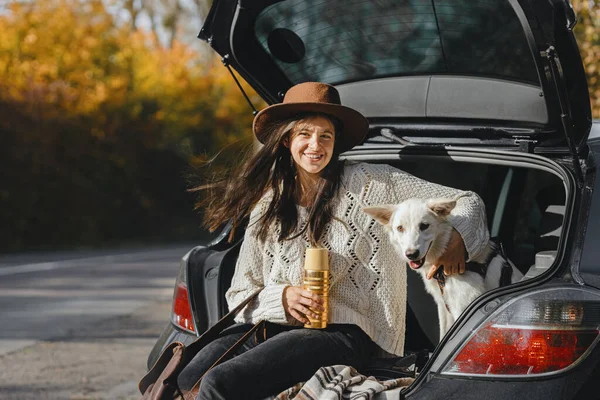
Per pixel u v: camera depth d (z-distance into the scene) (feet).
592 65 21.89
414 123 11.91
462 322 8.26
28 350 22.40
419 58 11.51
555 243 10.69
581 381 7.82
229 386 8.79
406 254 10.24
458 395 8.00
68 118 77.82
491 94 11.18
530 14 8.71
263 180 10.44
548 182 13.37
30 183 71.26
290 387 9.18
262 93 12.35
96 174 80.12
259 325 9.68
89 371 19.72
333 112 10.09
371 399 8.37
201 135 99.09
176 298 11.00
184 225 92.53
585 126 9.73
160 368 9.76
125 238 85.15
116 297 34.14
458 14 10.36
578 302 8.01
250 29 11.51
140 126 89.25
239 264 10.40
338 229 9.93
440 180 13.74
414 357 9.89
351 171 10.39
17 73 86.38
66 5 92.84
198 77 102.99
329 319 9.67
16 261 55.42
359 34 11.40
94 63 92.84
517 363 7.93
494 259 11.02
